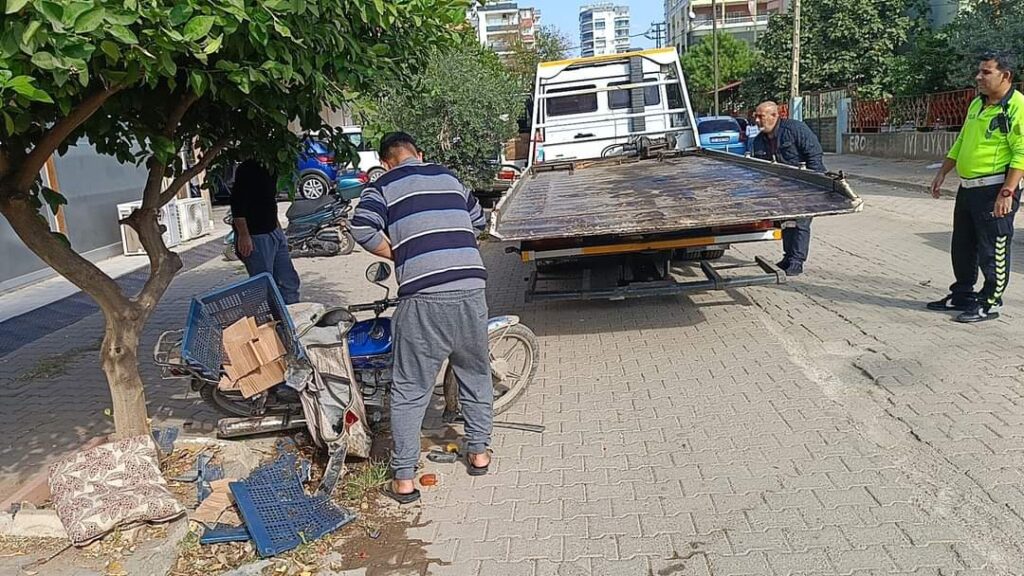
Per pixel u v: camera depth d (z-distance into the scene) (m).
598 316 7.49
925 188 15.30
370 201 4.06
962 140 6.19
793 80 25.42
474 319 4.08
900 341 6.01
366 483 4.33
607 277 7.25
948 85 20.59
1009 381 5.08
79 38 2.62
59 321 8.59
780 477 4.14
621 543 3.66
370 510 4.11
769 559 3.44
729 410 5.05
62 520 3.65
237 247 6.48
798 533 3.62
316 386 4.23
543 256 6.62
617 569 3.46
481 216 4.43
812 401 5.07
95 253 12.01
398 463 4.13
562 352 6.53
